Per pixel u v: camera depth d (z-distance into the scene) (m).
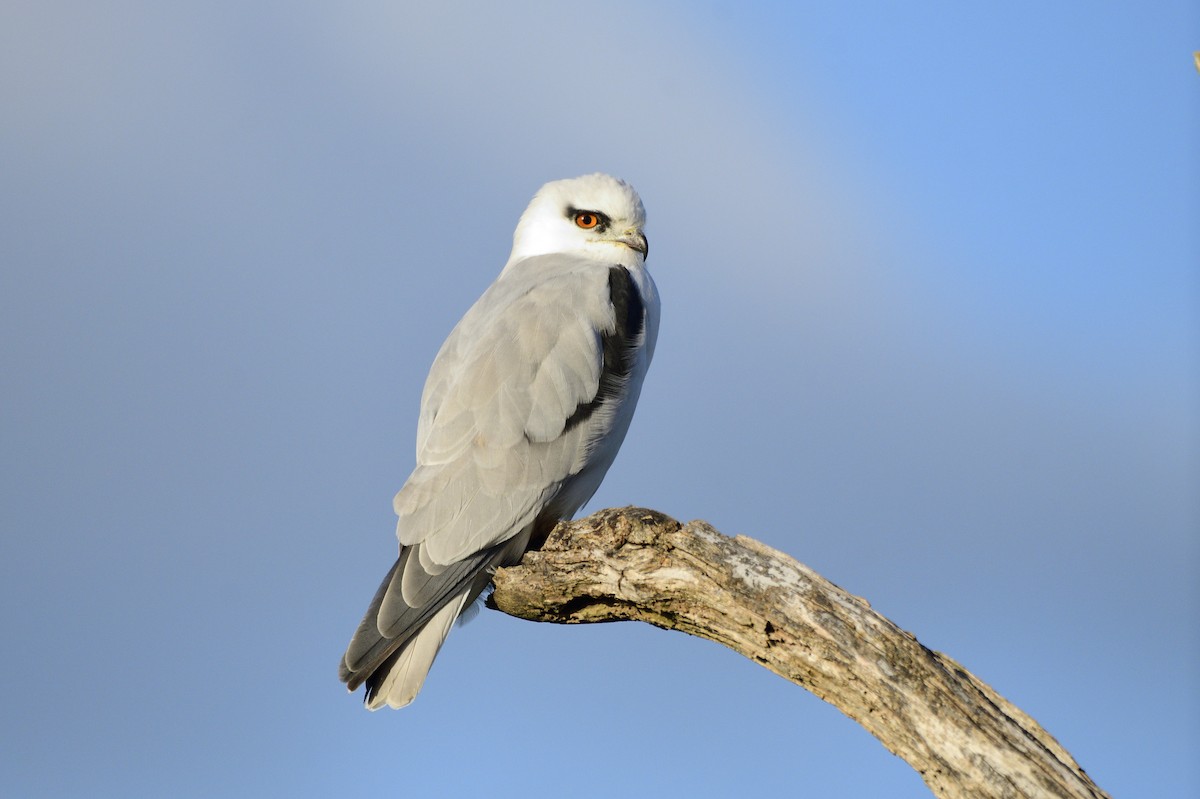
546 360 10.99
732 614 8.23
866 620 7.90
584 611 9.27
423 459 10.97
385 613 10.11
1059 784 7.25
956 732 7.51
